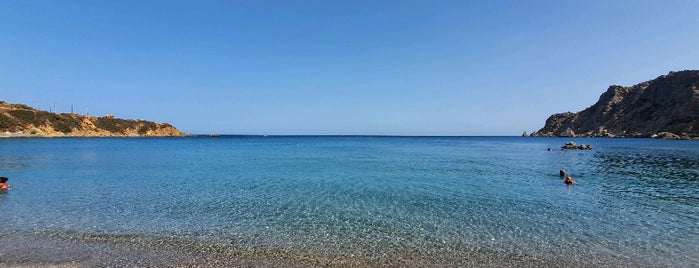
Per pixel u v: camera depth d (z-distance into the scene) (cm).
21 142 9731
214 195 2217
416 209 1858
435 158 5531
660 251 1264
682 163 4641
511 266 1130
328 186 2589
